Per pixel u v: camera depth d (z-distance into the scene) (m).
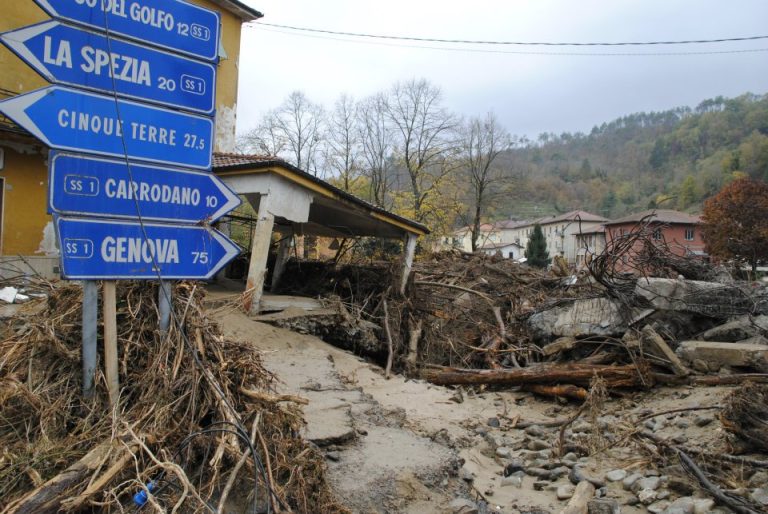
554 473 6.29
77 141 3.91
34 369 4.23
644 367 9.04
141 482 3.29
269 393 4.59
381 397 8.68
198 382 4.05
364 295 15.18
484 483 5.89
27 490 3.30
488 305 15.49
